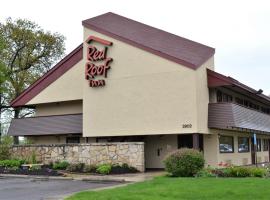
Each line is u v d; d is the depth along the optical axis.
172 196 12.34
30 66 44.28
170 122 24.36
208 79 25.50
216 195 12.16
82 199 12.23
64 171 23.83
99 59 27.00
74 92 29.92
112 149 24.34
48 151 26.70
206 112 25.11
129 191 13.52
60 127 30.17
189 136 26.27
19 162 25.77
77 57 30.03
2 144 29.17
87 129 27.23
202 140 26.94
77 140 30.62
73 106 31.19
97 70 27.00
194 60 24.41
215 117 25.19
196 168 18.58
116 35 26.47
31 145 27.53
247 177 17.30
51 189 16.30
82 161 25.23
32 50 43.66
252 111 29.30
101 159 24.64
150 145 27.48
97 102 27.03
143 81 25.42
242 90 28.84
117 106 26.25
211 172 18.42
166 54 24.69
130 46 26.02
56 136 31.83
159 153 27.12
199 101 24.14
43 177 21.34
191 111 23.80
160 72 24.89
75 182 18.98
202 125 24.39
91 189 15.49
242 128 26.61
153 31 29.03
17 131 32.47
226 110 24.97
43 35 43.66
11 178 21.33
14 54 43.12
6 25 42.62
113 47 26.61
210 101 26.17
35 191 15.72
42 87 31.72
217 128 25.91
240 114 26.16
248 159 33.22
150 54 25.30
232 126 24.66
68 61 30.52
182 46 27.28
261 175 17.73
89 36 27.50
